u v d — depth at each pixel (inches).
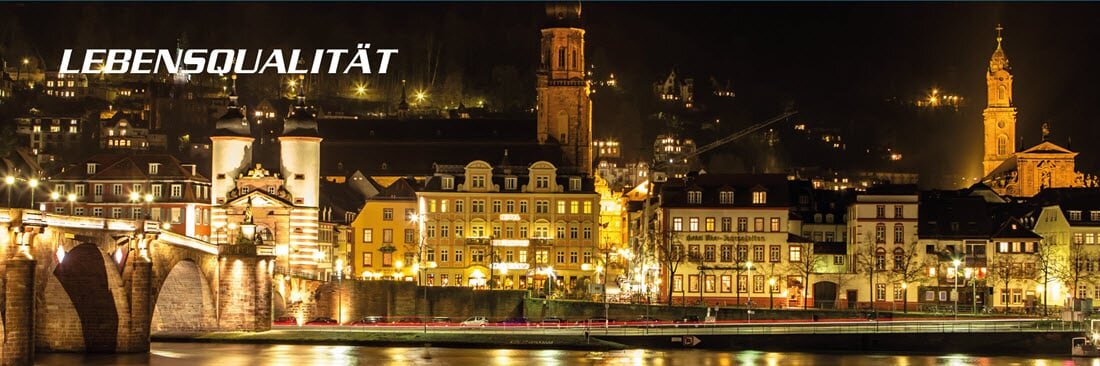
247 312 7495.1
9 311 5093.5
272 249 7721.5
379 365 6220.5
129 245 6250.0
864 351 7204.7
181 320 7480.3
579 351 7003.0
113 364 5890.8
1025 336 7175.2
